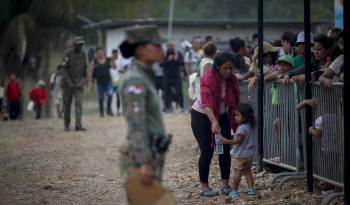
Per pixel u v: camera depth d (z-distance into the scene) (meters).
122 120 29.89
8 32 42.25
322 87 12.96
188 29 38.03
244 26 37.75
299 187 14.02
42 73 43.34
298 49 15.13
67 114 26.31
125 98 9.18
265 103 15.75
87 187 15.05
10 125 29.08
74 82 26.00
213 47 17.03
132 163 9.11
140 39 9.38
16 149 21.42
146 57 9.41
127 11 48.50
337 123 12.53
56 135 25.00
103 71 32.38
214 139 13.43
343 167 12.35
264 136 15.85
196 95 18.75
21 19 42.22
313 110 13.41
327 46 14.41
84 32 44.16
